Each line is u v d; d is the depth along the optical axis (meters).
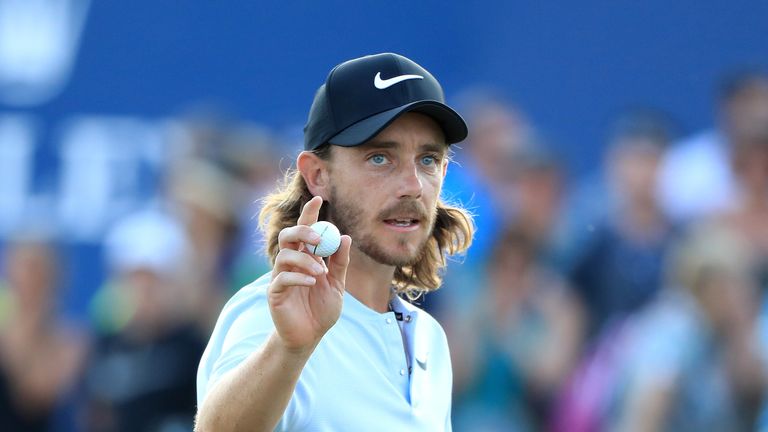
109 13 29.33
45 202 28.70
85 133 29.05
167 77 29.17
